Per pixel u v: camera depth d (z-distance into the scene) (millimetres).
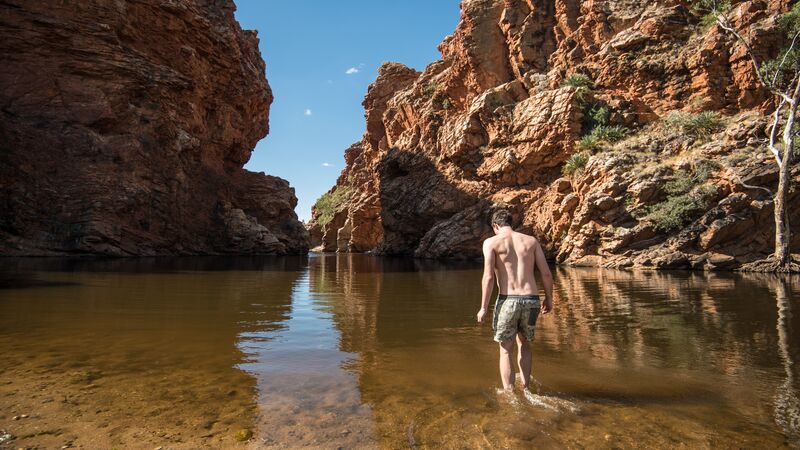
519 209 29219
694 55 26016
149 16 27266
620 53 28984
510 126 31484
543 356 3848
